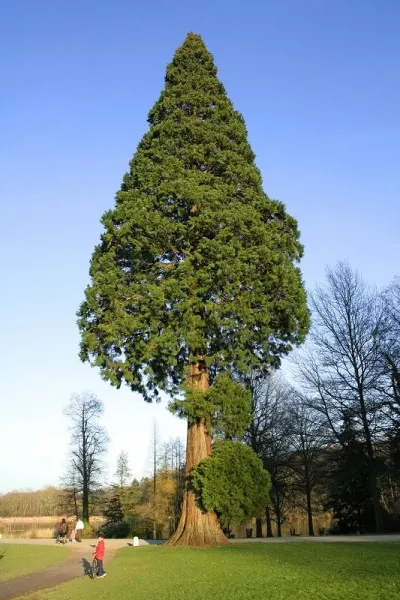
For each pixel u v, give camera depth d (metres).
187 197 24.31
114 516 59.41
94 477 54.69
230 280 22.36
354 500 38.06
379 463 34.16
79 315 24.17
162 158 26.66
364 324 36.41
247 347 23.53
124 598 12.69
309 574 13.27
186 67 29.92
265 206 25.72
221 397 22.00
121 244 24.36
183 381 23.16
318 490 44.16
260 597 10.87
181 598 11.64
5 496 93.56
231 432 22.38
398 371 33.75
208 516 22.53
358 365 35.91
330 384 36.53
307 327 23.81
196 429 23.50
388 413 34.06
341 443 35.50
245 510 21.36
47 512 90.75
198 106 28.38
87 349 23.77
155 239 23.95
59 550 28.75
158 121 28.84
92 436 55.72
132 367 23.62
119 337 22.92
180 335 22.33
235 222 23.47
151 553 21.30
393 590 10.36
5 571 21.33
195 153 26.42
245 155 27.83
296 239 26.11
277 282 22.89
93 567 17.75
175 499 60.69
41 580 18.52
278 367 25.11
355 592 10.51
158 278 24.33
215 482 21.34
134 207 24.73
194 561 17.50
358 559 15.53
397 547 18.47
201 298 22.30
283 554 17.91
